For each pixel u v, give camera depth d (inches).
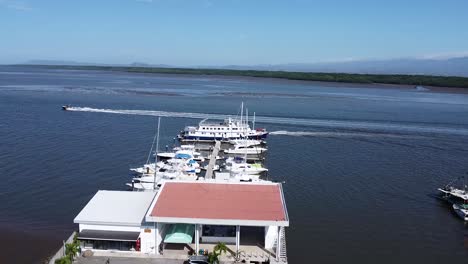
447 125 6668.3
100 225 2103.8
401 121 6934.1
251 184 2484.0
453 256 2464.3
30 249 2338.8
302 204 3171.8
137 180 3476.9
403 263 2356.1
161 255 2058.3
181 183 2472.9
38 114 6540.4
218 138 5359.3
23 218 2723.9
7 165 3811.5
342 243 2559.1
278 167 4185.5
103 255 2052.2
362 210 3095.5
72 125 5782.5
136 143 4923.7
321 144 5251.0
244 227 2332.7
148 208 2258.9
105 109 7303.2
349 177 3895.2
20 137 4926.2
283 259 2043.6
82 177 3587.6
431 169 4222.4
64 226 2632.9
